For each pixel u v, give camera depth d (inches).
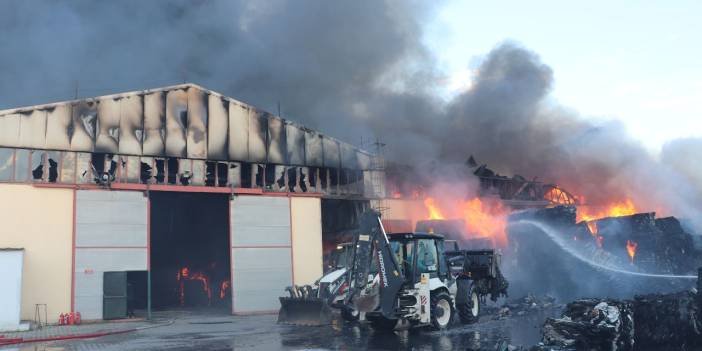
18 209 1016.9
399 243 649.0
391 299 611.8
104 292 1058.1
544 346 459.5
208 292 1533.0
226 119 1243.8
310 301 753.6
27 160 1040.2
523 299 933.2
